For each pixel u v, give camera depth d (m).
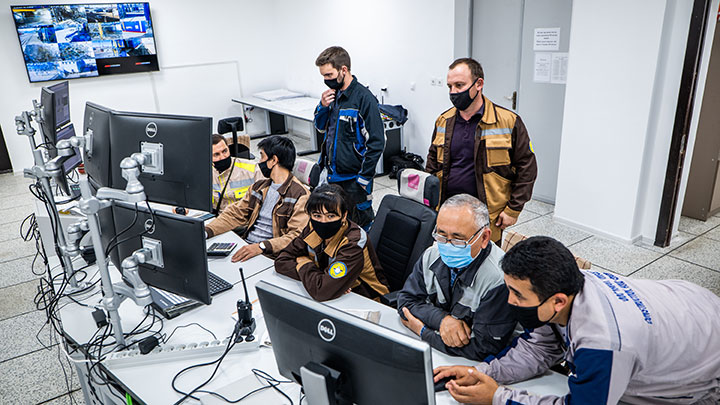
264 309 1.29
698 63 3.01
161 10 6.36
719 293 2.86
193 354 1.58
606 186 3.55
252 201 2.70
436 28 4.75
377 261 2.11
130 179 1.50
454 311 1.61
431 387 1.03
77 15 5.76
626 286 1.32
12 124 5.82
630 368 1.15
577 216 3.81
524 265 1.15
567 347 1.29
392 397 1.09
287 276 2.10
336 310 1.13
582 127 3.59
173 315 1.82
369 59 5.69
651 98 3.15
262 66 7.38
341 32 6.01
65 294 1.99
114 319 1.61
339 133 3.05
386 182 5.20
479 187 2.51
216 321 1.78
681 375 1.26
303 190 2.52
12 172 6.02
